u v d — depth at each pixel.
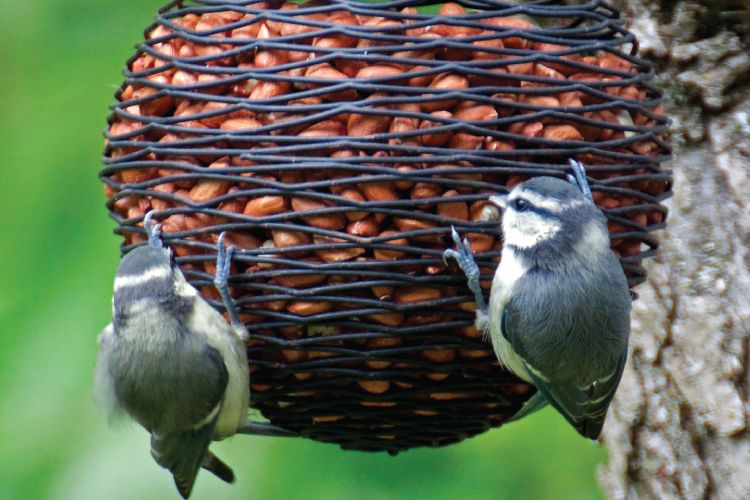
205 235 8.13
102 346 9.12
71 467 9.30
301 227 7.74
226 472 9.78
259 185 7.79
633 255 8.62
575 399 8.40
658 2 10.65
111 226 9.81
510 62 7.79
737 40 10.60
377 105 7.73
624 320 8.30
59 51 10.62
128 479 9.37
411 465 10.84
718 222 10.62
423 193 7.78
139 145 8.21
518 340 8.11
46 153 10.12
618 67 8.48
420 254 7.83
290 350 8.26
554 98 8.02
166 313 8.59
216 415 8.77
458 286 8.00
